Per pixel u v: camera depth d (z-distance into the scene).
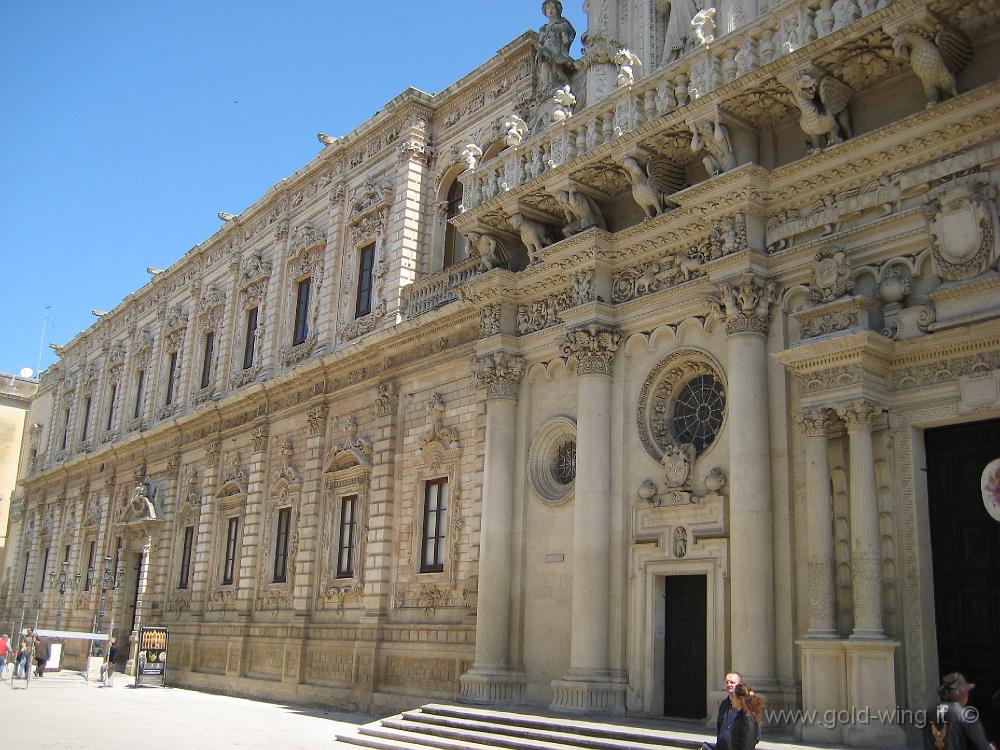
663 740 14.96
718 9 21.00
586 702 18.39
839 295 15.90
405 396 27.03
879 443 15.26
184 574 38.06
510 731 17.30
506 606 21.23
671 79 18.83
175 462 40.34
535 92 25.95
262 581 32.09
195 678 34.31
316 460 30.28
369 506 27.25
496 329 22.77
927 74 14.95
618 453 19.77
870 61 15.96
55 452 55.84
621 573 19.16
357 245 31.41
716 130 17.42
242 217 38.91
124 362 49.16
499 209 22.28
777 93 17.00
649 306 19.69
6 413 67.12
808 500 15.46
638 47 22.84
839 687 14.45
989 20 14.85
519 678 20.69
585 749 15.77
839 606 15.12
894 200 15.73
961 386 14.61
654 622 18.53
